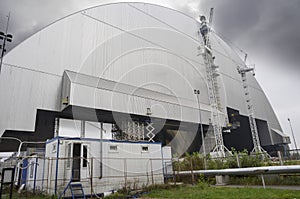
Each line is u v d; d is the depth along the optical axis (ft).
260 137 197.88
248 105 182.80
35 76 83.61
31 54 84.79
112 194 48.06
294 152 73.41
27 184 63.57
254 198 34.12
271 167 51.13
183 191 48.49
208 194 40.91
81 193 47.14
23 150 97.35
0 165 73.46
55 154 49.32
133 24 122.42
